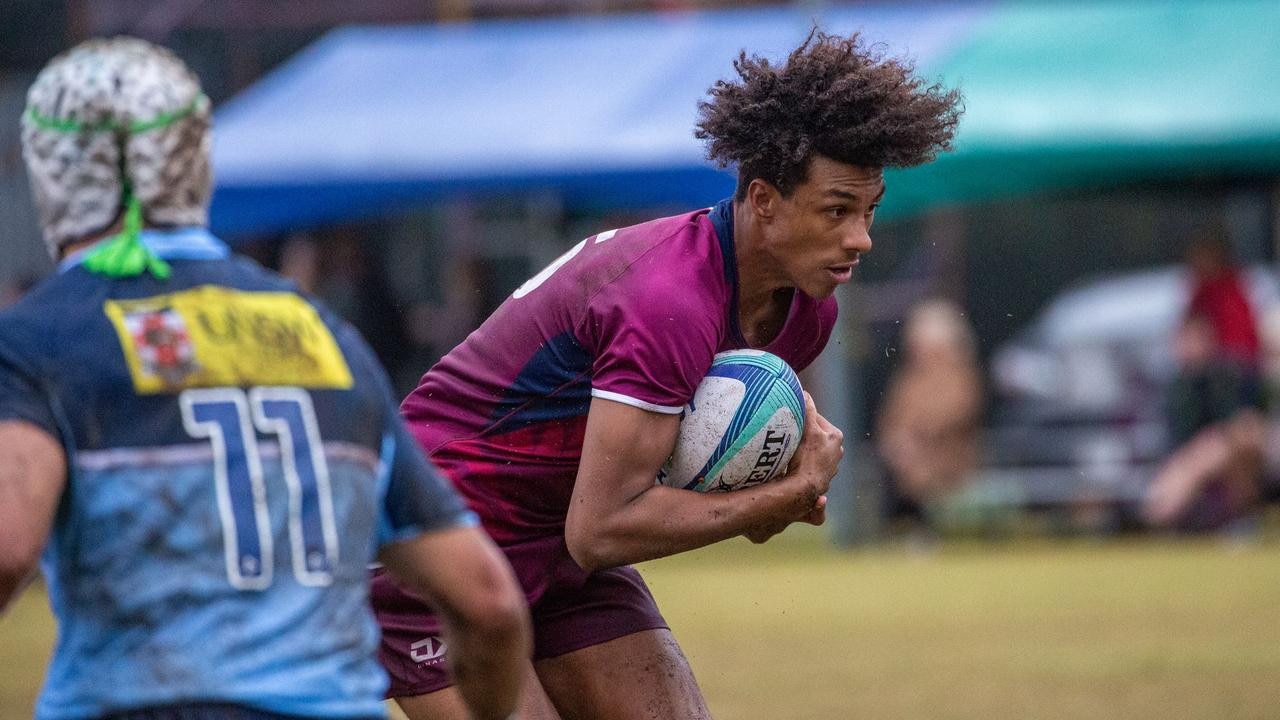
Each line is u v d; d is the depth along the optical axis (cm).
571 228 5431
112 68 835
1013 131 4438
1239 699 2222
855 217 1215
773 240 1224
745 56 1227
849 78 1176
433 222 5400
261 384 823
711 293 1218
